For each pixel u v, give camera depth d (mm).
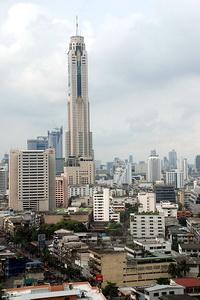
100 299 123688
